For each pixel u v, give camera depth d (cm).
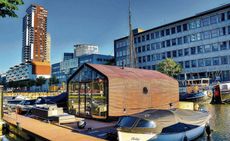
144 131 1284
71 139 1354
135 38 9169
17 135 1844
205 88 4703
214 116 2555
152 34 8569
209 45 6931
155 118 1341
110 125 1811
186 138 1441
